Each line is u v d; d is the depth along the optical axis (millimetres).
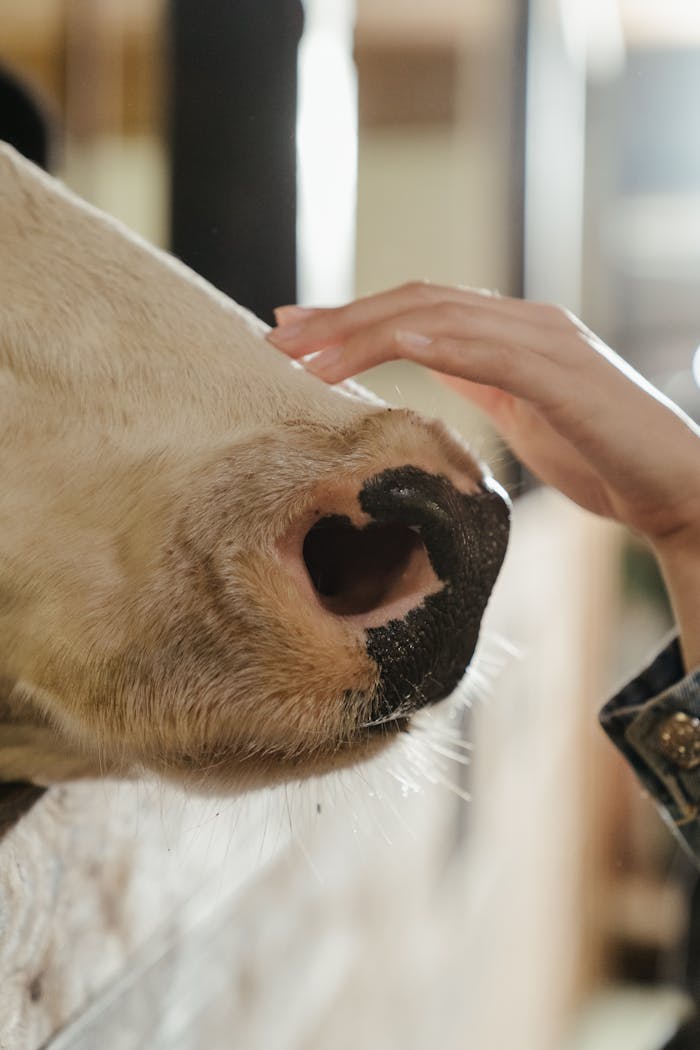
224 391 601
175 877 911
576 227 3047
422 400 1821
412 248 2281
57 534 588
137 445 589
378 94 2180
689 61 3279
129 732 572
